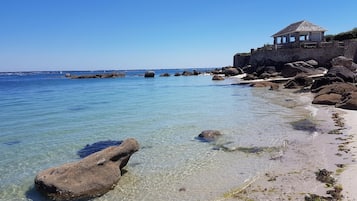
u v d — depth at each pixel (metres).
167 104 29.14
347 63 43.78
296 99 29.00
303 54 53.91
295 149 13.35
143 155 13.31
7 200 9.44
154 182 10.51
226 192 9.54
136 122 20.41
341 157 11.81
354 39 53.81
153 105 28.69
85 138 16.45
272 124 18.50
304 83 38.16
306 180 9.91
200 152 13.57
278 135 15.86
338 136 14.91
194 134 16.70
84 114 24.19
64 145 15.18
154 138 16.08
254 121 19.61
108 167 10.44
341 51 51.34
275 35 68.50
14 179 11.05
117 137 16.53
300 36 63.62
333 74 32.97
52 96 40.75
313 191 9.05
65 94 43.69
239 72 70.88
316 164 11.30
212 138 15.70
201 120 20.53
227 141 15.12
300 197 8.75
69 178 9.61
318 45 53.00
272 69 54.66
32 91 51.38
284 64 53.19
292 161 11.86
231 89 42.84
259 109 24.28
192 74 98.38
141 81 76.19
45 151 14.26
